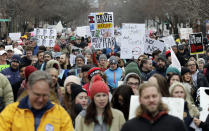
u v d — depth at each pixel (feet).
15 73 58.23
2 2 230.89
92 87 34.04
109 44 86.69
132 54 81.00
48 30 120.78
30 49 72.38
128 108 38.52
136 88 43.34
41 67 67.46
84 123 34.06
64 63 69.26
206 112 44.47
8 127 29.22
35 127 29.07
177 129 27.45
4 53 74.43
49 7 240.94
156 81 38.37
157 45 90.89
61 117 29.99
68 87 44.42
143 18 300.61
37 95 28.22
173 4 229.86
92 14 86.74
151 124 27.55
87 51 79.25
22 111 29.12
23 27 268.82
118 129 33.99
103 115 33.99
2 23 296.71
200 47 89.97
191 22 248.32
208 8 184.14
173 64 68.85
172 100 33.45
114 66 64.08
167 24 327.26
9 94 45.55
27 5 230.89
